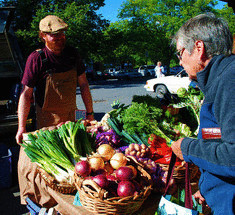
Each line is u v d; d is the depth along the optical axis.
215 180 1.18
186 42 1.16
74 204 1.58
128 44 23.59
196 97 2.54
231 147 0.98
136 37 22.72
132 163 1.65
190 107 2.54
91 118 2.89
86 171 1.48
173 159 1.39
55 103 2.61
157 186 1.63
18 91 5.05
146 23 23.28
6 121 4.69
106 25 18.45
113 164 1.62
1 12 4.95
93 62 27.19
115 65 32.38
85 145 1.90
